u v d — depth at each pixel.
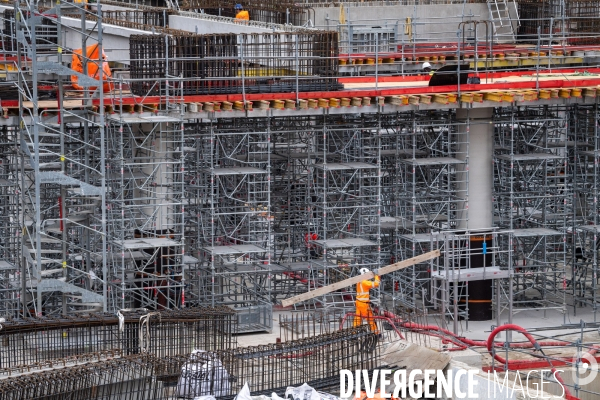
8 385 28.91
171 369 31.52
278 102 43.84
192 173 46.44
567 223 49.81
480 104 46.50
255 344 40.53
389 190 51.44
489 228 44.88
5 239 44.19
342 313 44.41
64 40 48.62
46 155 39.41
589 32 64.31
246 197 48.47
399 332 36.66
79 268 45.28
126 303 43.41
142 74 44.53
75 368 30.09
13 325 33.03
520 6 72.00
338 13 69.12
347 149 49.97
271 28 53.03
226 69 44.84
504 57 64.00
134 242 41.09
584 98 47.56
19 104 38.72
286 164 52.03
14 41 48.12
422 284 47.06
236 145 46.53
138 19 66.56
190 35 44.56
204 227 45.56
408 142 51.28
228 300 46.38
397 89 45.78
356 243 45.06
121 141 40.12
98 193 38.31
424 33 66.38
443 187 51.53
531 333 42.81
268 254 44.22
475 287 45.78
